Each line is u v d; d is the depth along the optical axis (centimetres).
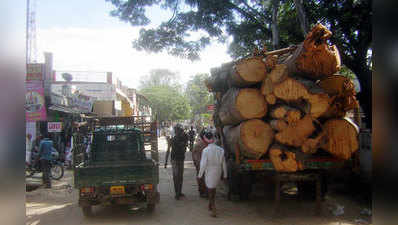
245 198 806
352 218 652
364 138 826
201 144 909
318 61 580
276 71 621
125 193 673
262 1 1504
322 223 623
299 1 1110
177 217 691
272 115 634
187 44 1470
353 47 1392
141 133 816
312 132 602
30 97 1373
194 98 7375
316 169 671
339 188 918
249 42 1648
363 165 825
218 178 700
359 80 1370
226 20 1500
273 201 809
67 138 1616
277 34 1338
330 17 1317
